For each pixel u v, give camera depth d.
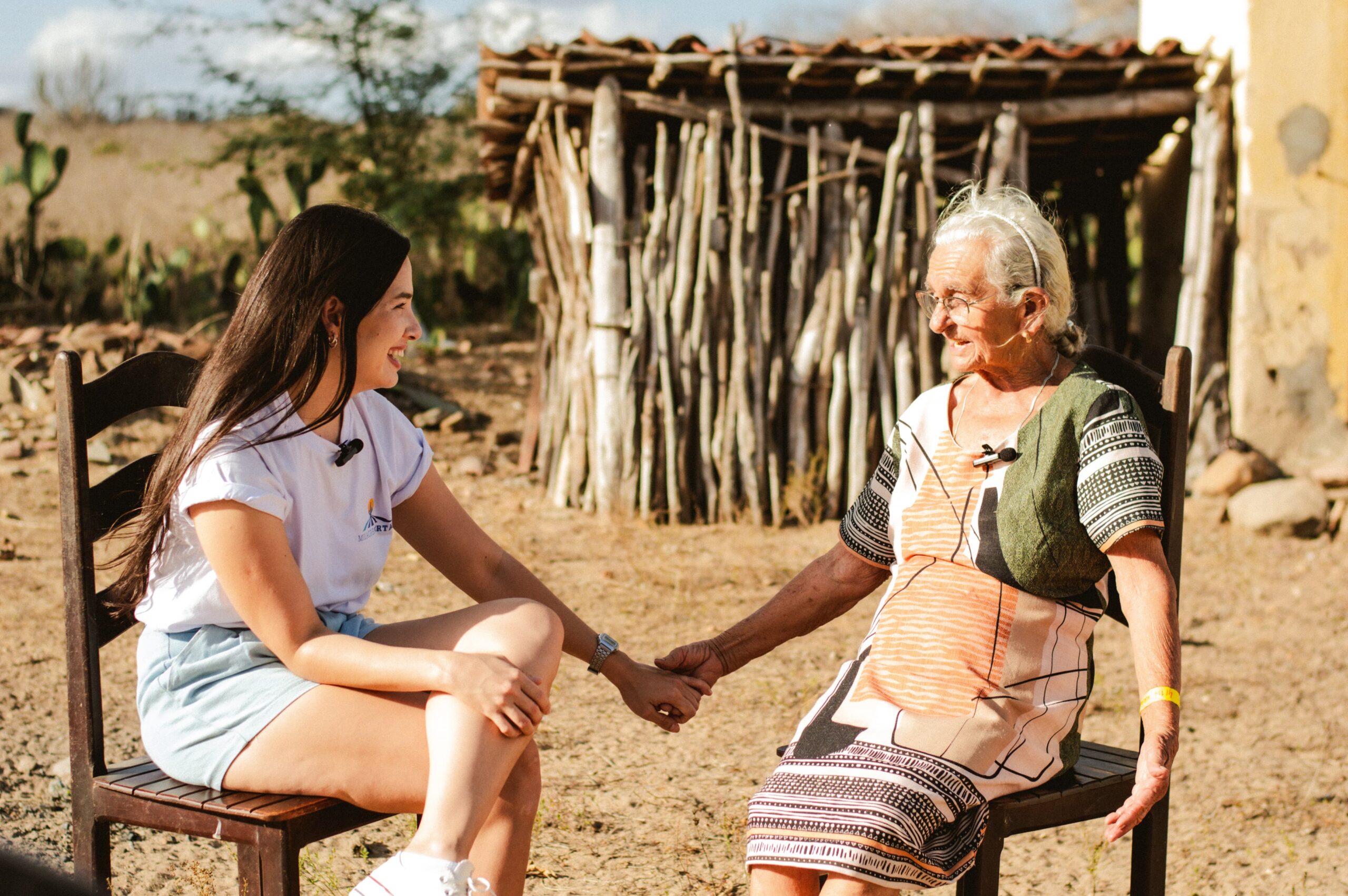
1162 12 9.10
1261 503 6.80
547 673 2.10
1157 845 2.31
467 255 13.48
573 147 7.05
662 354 6.87
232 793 2.06
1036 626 2.19
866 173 7.06
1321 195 7.00
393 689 2.02
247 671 2.12
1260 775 3.80
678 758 3.77
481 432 8.71
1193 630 5.32
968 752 2.08
